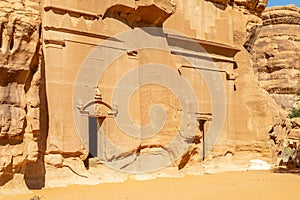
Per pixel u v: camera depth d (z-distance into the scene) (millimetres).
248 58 33312
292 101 52531
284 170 28781
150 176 23312
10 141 16422
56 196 16812
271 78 54375
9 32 16172
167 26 27438
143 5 24047
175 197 16484
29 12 17000
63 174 19734
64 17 20469
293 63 54344
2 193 15938
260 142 32094
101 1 22094
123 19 23750
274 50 55156
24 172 17141
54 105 19656
